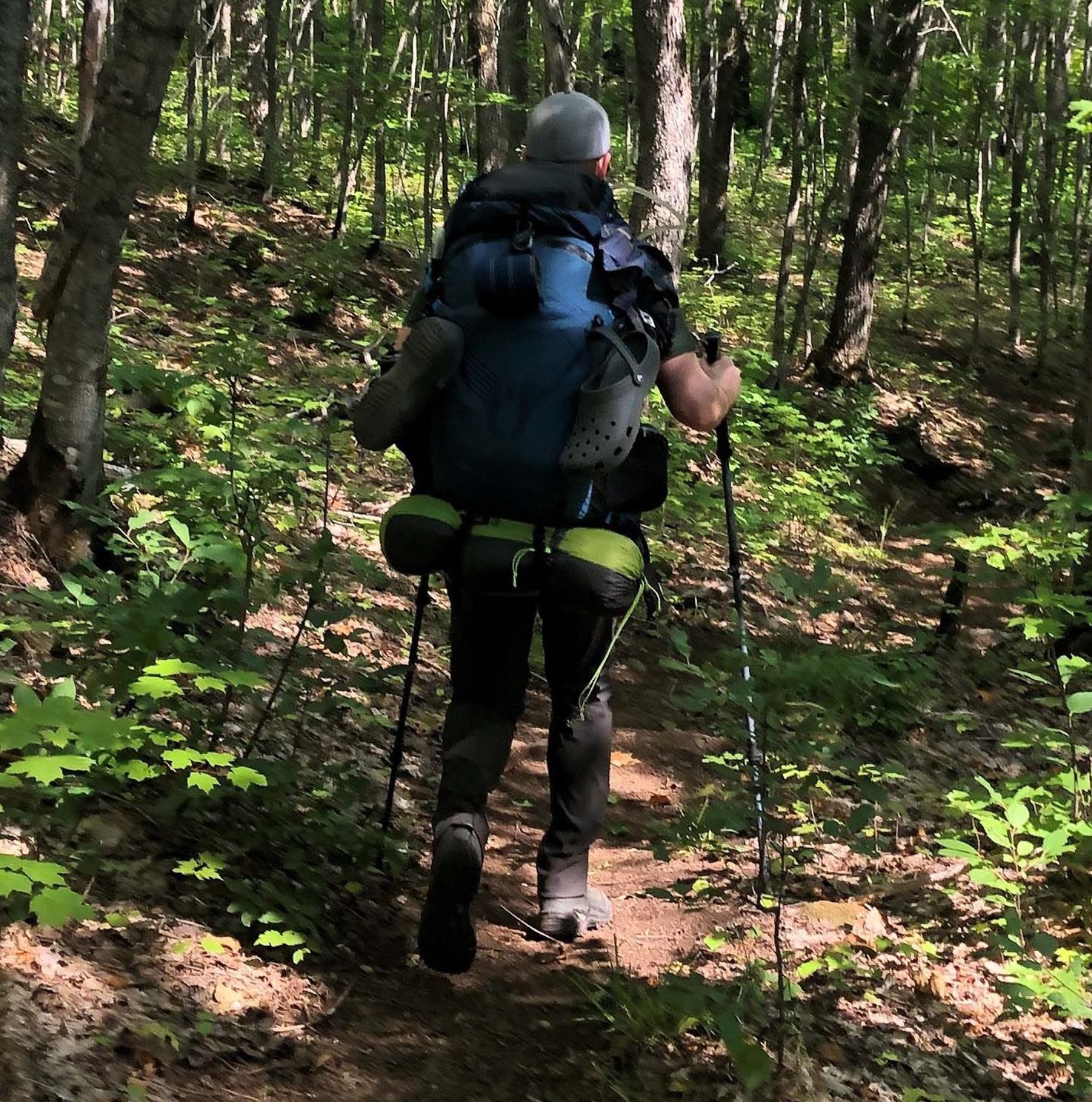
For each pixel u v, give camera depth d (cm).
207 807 323
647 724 562
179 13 436
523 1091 251
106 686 293
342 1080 238
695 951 330
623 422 263
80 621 340
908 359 1756
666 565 780
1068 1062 293
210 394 691
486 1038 271
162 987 246
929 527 606
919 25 1393
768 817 310
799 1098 256
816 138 1655
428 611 616
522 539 271
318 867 327
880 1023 301
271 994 260
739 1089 257
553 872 325
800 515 977
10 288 337
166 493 510
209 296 1128
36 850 271
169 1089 215
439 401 274
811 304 1823
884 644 708
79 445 453
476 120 1466
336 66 1552
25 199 1175
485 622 287
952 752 536
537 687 576
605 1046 277
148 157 455
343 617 348
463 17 1762
